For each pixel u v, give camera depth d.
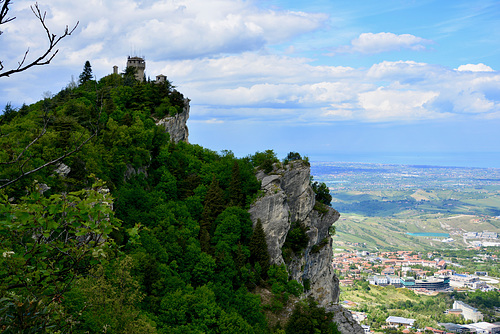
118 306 71.94
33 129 115.38
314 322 112.44
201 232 145.38
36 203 21.17
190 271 126.12
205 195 160.12
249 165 174.88
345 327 125.00
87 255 21.53
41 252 21.33
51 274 21.05
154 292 106.19
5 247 20.55
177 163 175.50
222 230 142.50
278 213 152.00
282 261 149.88
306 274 166.00
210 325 103.69
